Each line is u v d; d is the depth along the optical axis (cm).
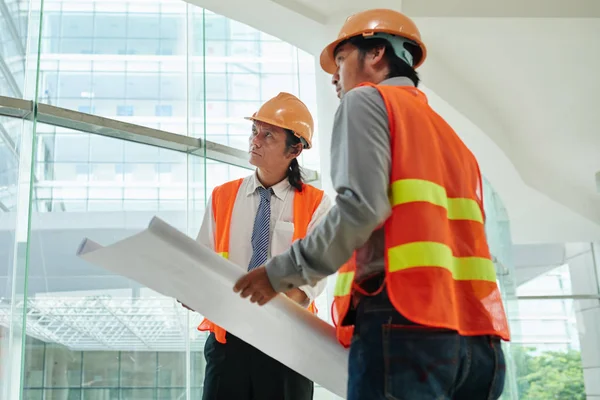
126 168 524
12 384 446
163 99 545
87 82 530
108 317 502
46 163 504
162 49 554
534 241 1072
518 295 1201
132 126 523
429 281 171
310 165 581
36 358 479
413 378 167
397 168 180
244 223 321
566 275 1205
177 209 530
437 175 185
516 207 945
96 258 187
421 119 190
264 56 588
